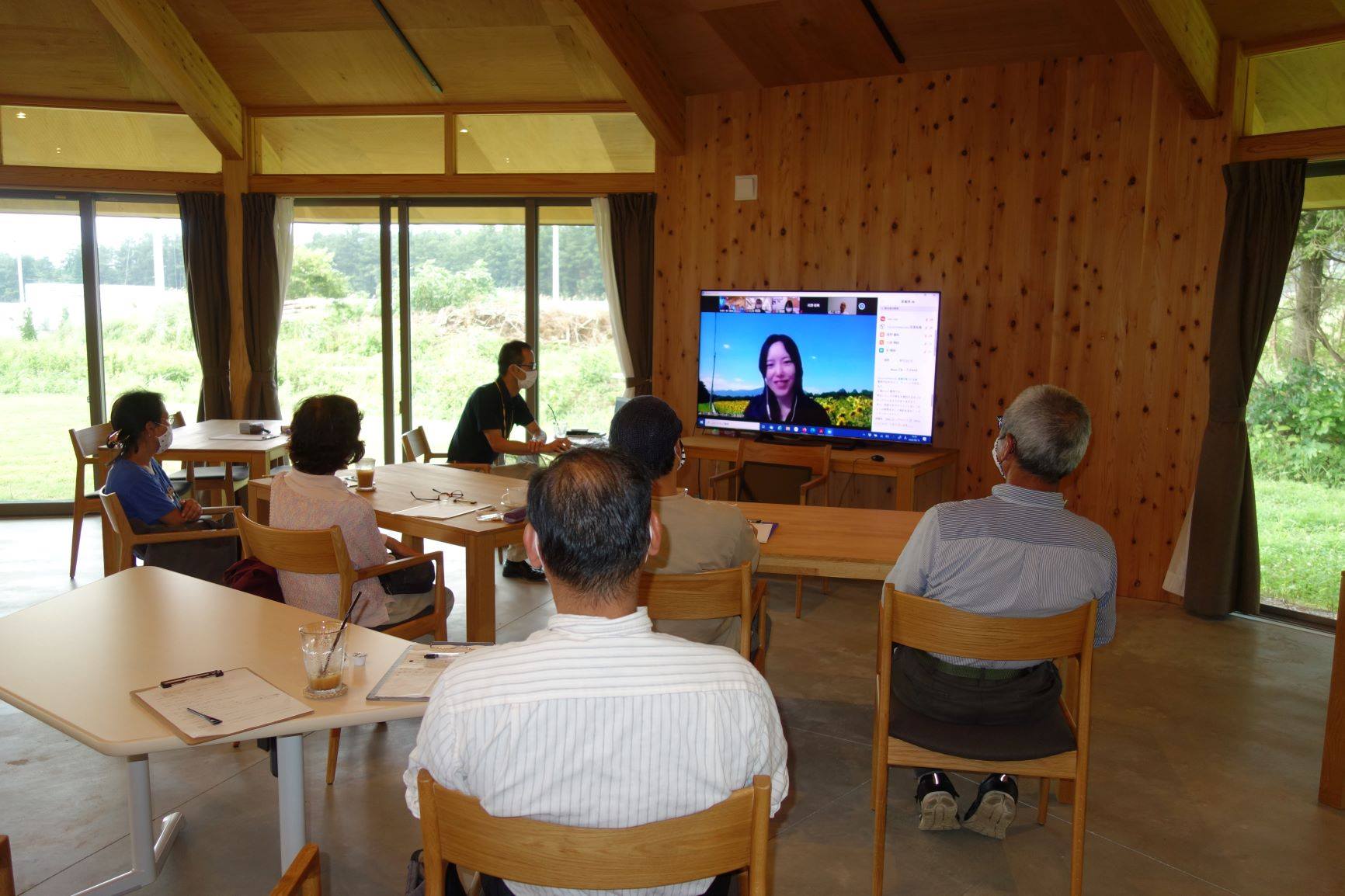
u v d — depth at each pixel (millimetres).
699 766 1196
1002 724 2287
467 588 3318
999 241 5184
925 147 5316
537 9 5438
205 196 6453
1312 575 4613
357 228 6680
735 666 1248
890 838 2645
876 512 3541
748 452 5199
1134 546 4961
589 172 6230
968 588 2229
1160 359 4805
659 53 5555
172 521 3709
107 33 5812
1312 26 4301
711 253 5980
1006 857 2555
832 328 5426
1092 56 4859
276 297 6605
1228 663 4051
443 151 6410
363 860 2482
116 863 2459
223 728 1575
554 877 1210
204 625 2107
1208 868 2520
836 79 5500
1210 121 4570
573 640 1203
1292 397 4641
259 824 2658
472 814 1216
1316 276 4535
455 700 1188
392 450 6809
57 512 6598
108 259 6625
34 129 6344
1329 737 2846
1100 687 3768
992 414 5293
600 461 1243
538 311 6555
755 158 5781
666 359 6207
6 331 6539
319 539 2643
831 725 3371
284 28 5746
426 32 5715
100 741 1535
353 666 1868
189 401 6844
